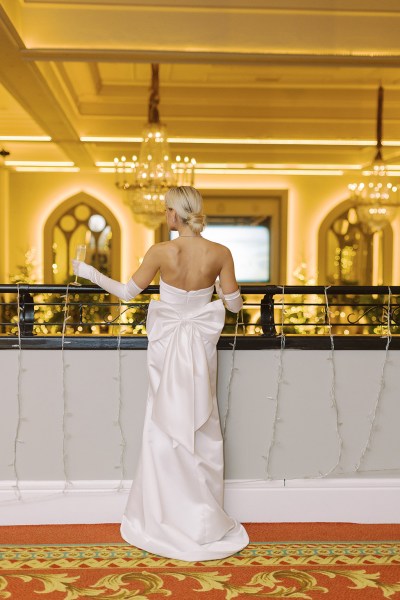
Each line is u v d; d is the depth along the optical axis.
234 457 3.66
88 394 3.59
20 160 12.98
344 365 3.66
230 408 3.64
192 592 2.79
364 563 3.09
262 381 3.64
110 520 3.60
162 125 8.40
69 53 6.93
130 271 14.15
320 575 2.95
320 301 9.96
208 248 3.20
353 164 12.70
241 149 11.60
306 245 14.27
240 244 14.34
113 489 3.60
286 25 7.14
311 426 3.67
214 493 3.26
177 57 7.13
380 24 7.12
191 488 3.19
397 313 4.35
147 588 2.82
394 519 3.69
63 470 3.60
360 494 3.68
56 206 13.98
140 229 14.11
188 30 7.11
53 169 13.68
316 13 7.12
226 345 3.61
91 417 3.60
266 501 3.65
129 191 9.84
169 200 3.21
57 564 3.05
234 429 3.65
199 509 3.19
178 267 3.17
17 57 6.95
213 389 3.31
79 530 3.48
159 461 3.20
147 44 7.08
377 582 2.88
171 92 10.52
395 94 10.62
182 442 3.12
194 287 3.21
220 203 14.28
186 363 3.18
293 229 14.25
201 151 12.27
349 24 7.13
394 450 3.71
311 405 3.67
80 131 10.98
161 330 3.24
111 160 12.77
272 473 3.67
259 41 7.14
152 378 3.27
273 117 11.04
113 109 10.82
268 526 3.59
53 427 3.59
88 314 8.03
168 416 3.14
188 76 9.91
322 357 3.66
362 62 7.29
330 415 3.68
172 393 3.16
